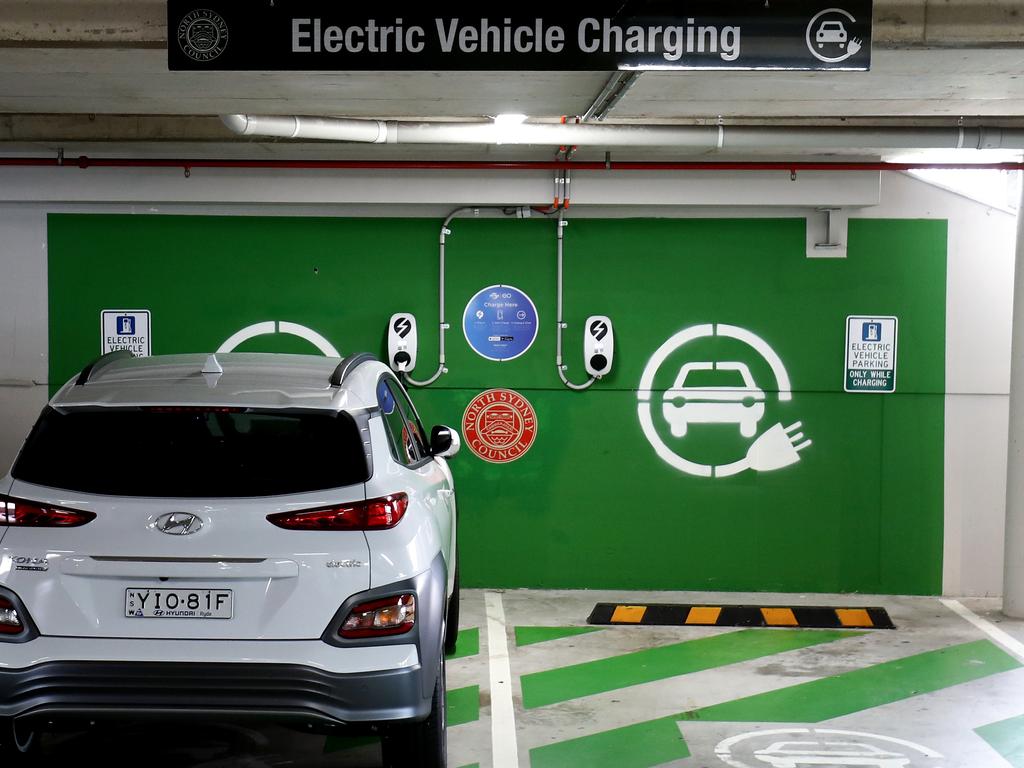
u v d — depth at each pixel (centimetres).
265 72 488
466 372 780
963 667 616
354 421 403
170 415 396
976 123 681
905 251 771
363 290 775
